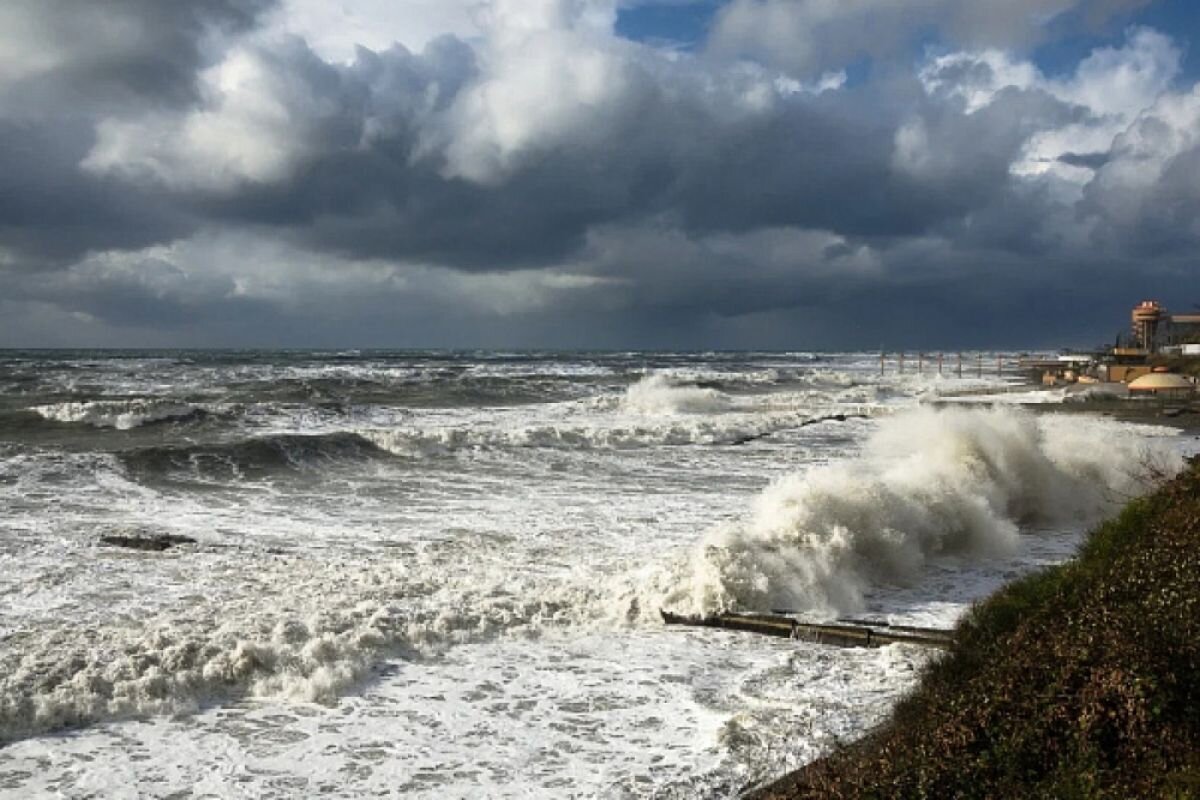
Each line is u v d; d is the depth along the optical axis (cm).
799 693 786
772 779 625
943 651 829
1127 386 5050
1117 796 455
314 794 600
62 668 763
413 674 821
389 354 13338
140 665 777
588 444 2617
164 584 1070
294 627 882
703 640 932
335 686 779
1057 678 562
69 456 1942
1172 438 2739
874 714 736
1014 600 834
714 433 2878
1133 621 604
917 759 527
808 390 5797
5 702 695
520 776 630
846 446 2727
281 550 1273
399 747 675
